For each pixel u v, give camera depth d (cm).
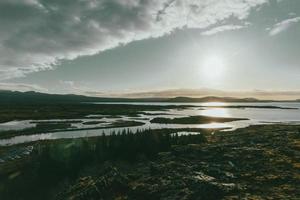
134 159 6322
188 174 3556
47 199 4419
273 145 5203
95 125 14638
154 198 2977
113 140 6881
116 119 18838
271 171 3572
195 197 2817
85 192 3256
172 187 3120
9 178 5384
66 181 5203
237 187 2980
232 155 4472
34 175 5462
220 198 2767
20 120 17325
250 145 5334
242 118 19838
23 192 4716
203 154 4803
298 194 2773
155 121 17075
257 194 2820
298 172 3469
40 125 14100
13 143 9381
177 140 7456
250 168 3781
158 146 6806
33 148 7631
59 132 12231
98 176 3831
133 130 12731
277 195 2761
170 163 4209
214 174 3538
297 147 4931
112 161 6106
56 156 5981
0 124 15125
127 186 3384
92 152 6347
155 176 3662
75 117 19838
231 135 8894
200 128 13112
